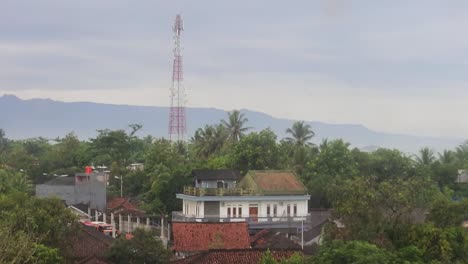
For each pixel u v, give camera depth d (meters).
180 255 81.81
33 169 171.75
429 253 61.50
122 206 126.94
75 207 129.50
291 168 133.00
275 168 131.75
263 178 109.56
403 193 65.75
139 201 137.38
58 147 193.88
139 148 183.62
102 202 136.62
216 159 134.75
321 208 120.19
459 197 136.50
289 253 68.88
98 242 77.75
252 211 106.44
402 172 135.88
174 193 123.75
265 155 131.75
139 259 72.62
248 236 84.69
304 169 132.50
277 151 134.12
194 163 137.12
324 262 55.53
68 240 74.38
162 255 73.50
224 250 68.25
